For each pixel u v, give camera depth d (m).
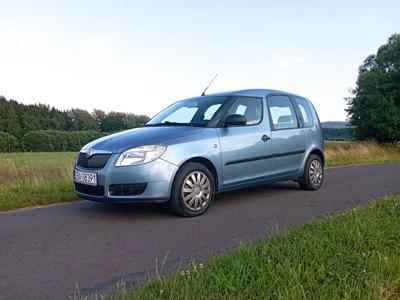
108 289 2.93
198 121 5.82
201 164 5.39
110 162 4.91
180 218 5.19
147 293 2.60
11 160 10.20
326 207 5.93
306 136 7.27
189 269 2.99
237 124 5.66
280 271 2.83
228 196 6.93
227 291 2.59
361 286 2.64
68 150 70.00
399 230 3.86
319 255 3.17
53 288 2.98
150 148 4.91
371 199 6.55
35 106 84.25
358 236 3.62
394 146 23.84
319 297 2.49
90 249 3.91
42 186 7.51
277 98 6.92
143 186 4.83
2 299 2.80
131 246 3.99
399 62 28.56
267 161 6.35
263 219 5.13
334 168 12.94
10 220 5.20
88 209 5.86
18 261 3.58
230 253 3.34
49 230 4.65
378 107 28.03
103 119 76.75
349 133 30.23
